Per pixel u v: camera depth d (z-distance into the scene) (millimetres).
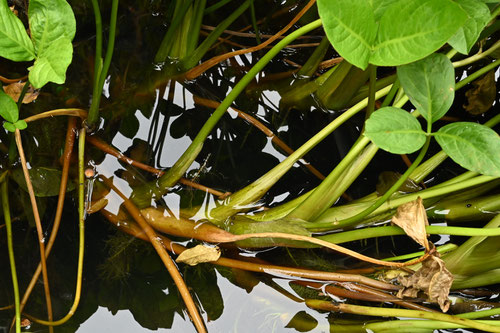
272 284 1044
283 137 1151
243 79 1036
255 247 1066
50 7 935
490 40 1179
